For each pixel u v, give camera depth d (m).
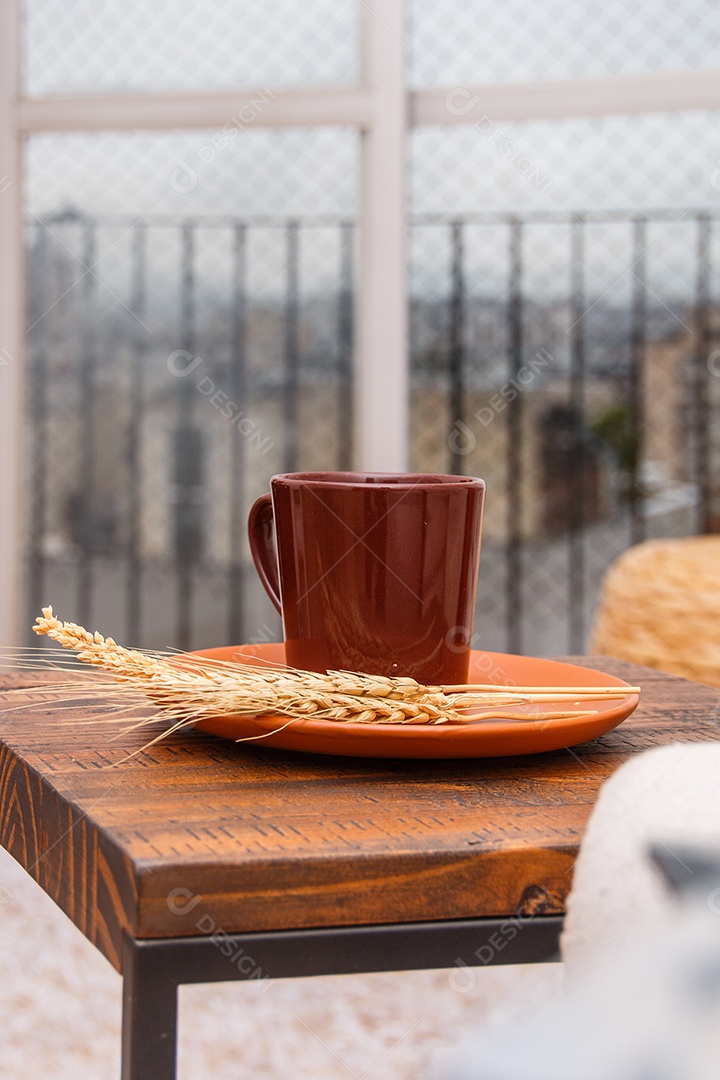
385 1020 1.18
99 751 0.46
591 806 0.39
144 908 0.30
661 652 1.31
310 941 0.32
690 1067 0.10
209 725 0.47
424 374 2.24
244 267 2.27
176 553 2.52
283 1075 1.06
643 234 2.20
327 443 2.31
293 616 0.52
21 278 2.00
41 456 2.48
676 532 2.45
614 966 0.13
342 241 2.22
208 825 0.35
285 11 1.92
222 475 2.44
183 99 1.95
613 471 2.45
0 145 1.96
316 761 0.45
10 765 0.45
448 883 0.33
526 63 1.94
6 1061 1.07
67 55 1.96
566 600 2.50
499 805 0.39
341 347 2.27
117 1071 1.07
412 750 0.43
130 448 2.45
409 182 2.00
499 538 2.47
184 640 2.54
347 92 1.92
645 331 2.36
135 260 2.30
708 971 0.12
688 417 2.39
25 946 1.35
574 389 2.43
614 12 1.89
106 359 2.38
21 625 2.05
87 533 2.52
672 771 0.32
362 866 0.32
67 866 0.37
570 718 0.45
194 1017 1.21
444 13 1.95
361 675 0.49
